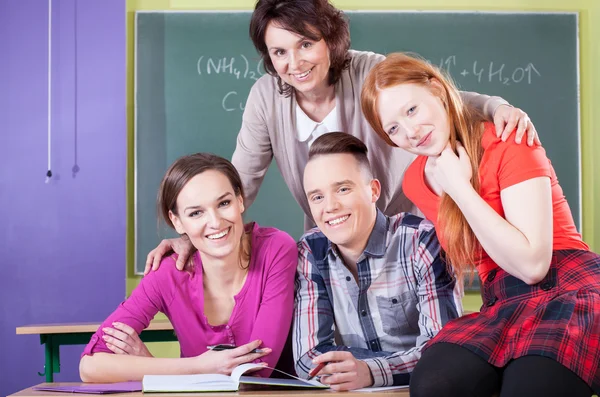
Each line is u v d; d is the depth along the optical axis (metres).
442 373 1.40
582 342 1.36
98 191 3.53
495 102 1.84
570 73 3.65
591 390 1.35
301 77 2.29
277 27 2.24
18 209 3.52
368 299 1.90
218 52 3.59
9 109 3.54
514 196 1.58
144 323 1.93
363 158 1.90
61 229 3.51
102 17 3.56
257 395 1.49
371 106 1.71
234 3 3.61
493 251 1.56
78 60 3.55
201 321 1.91
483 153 1.66
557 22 3.65
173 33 3.58
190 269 1.94
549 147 3.64
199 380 1.59
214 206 1.82
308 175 1.87
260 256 1.93
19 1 3.55
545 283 1.53
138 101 3.56
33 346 3.50
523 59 3.64
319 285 1.92
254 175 2.83
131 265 3.53
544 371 1.32
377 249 1.89
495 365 1.41
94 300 3.50
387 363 1.67
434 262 1.83
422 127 1.66
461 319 1.60
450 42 3.62
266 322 1.85
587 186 3.63
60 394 1.55
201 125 3.58
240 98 3.59
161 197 1.88
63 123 3.54
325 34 2.26
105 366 1.80
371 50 3.60
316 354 1.82
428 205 1.87
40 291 3.50
